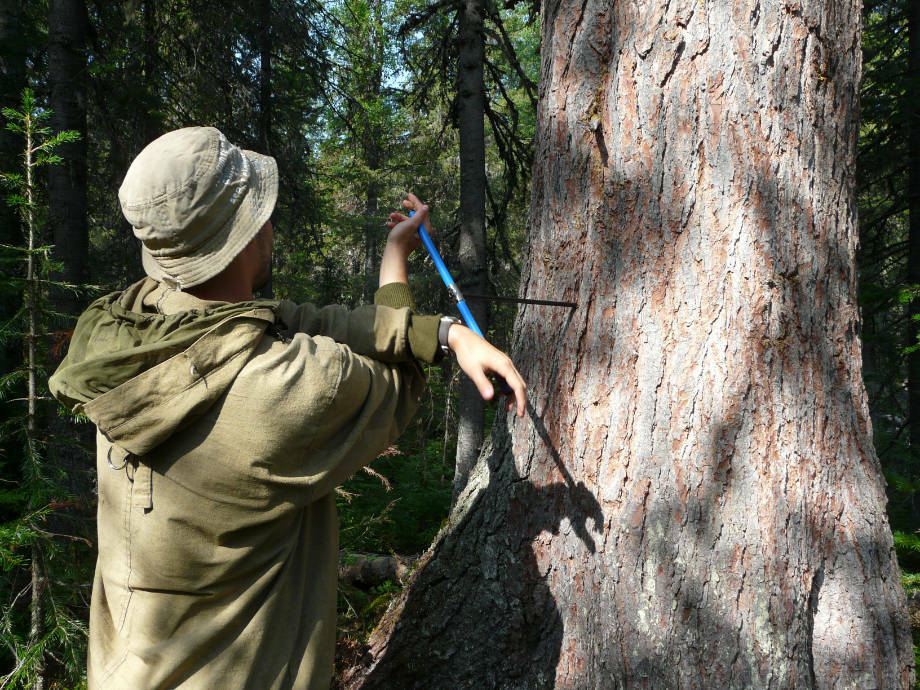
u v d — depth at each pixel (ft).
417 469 31.09
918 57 24.36
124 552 3.71
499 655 6.53
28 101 8.30
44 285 8.63
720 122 5.49
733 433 5.43
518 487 6.51
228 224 3.72
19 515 9.84
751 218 5.45
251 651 3.74
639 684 5.61
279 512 3.66
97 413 3.33
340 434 3.83
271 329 3.75
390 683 7.12
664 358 5.65
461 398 24.38
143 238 3.64
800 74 5.52
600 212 5.97
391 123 49.24
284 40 28.55
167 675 3.60
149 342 3.46
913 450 22.53
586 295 6.04
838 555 5.43
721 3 5.47
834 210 5.72
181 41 26.63
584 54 6.01
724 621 5.38
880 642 5.38
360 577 12.74
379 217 54.29
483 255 23.88
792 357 5.46
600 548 5.90
